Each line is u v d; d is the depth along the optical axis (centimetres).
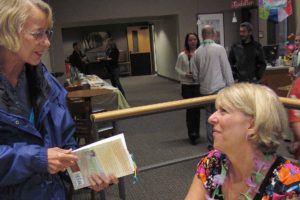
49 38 115
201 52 431
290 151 198
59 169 112
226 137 119
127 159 126
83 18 1006
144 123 625
